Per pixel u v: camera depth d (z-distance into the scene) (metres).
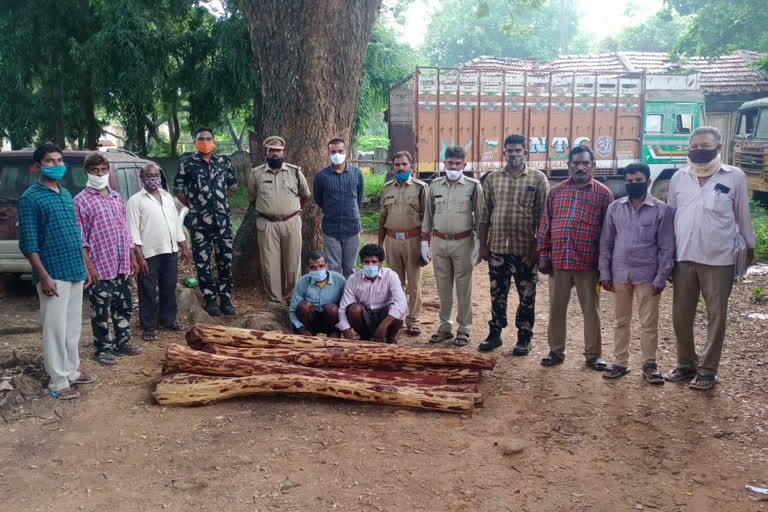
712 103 18.95
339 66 7.39
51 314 4.30
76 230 4.40
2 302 7.17
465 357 4.61
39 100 15.52
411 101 11.88
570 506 3.07
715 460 3.50
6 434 3.87
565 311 5.07
